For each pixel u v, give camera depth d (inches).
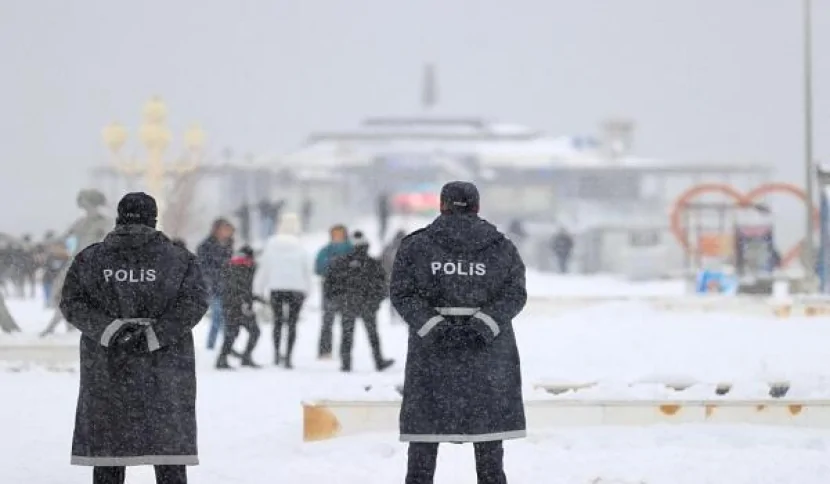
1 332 1996.8
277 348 1829.5
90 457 764.0
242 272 1784.0
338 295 1759.4
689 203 4286.4
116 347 766.5
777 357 1792.6
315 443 1071.6
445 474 951.6
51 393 1459.2
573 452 1024.2
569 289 3993.6
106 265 773.3
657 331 2223.2
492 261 782.5
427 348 773.9
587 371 1578.5
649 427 1098.1
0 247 3614.7
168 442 766.5
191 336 784.9
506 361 778.8
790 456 994.7
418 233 792.3
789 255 4500.5
